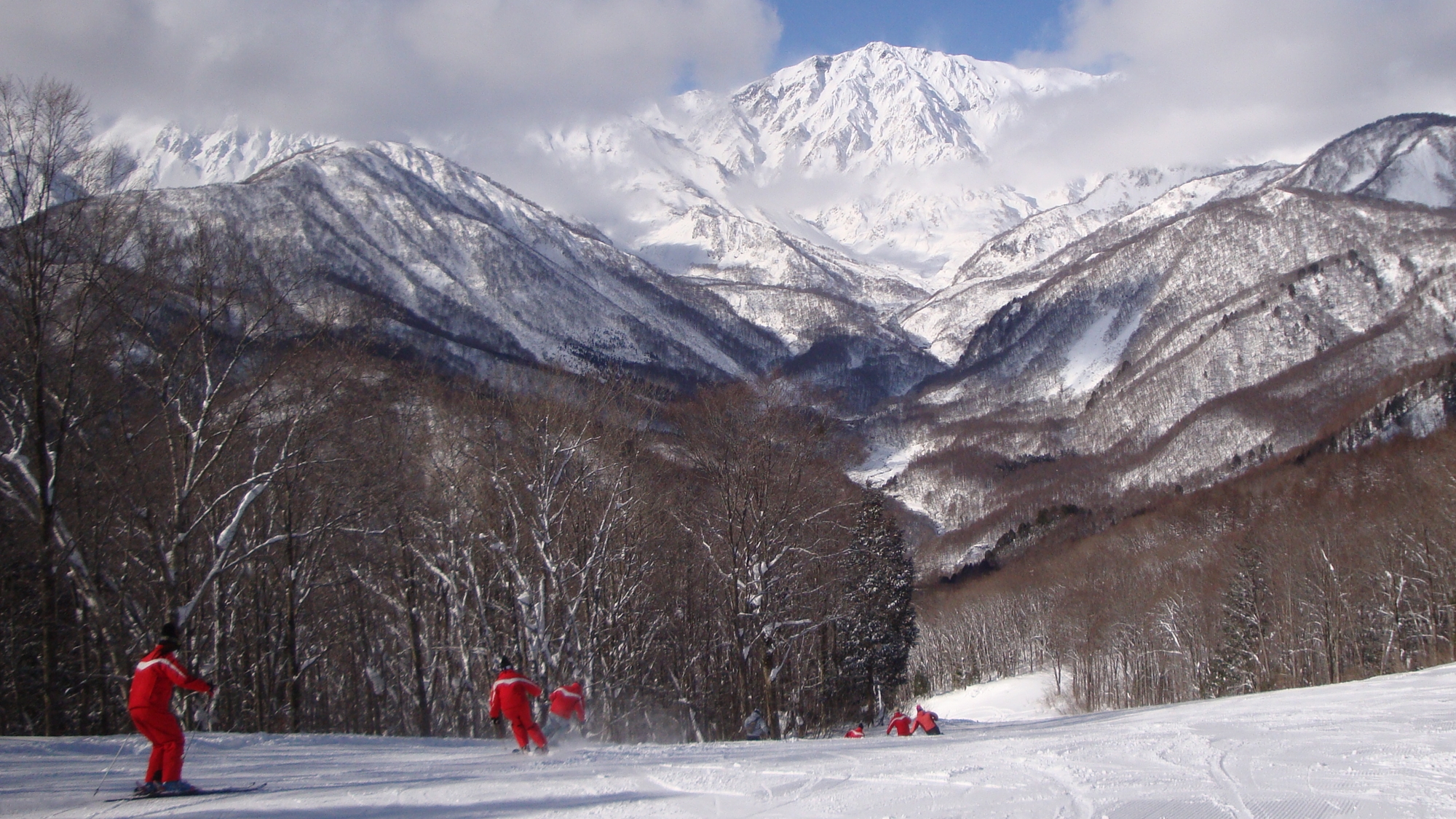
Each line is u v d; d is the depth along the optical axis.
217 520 27.53
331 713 37.72
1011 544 125.94
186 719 23.58
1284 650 58.56
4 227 21.12
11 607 24.77
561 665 28.58
